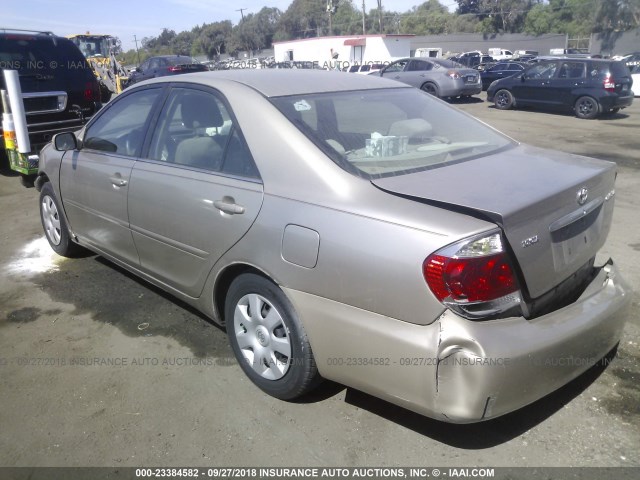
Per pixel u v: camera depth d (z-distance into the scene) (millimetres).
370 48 39500
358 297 2354
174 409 2875
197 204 3064
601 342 2611
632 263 4652
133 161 3637
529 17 72625
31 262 4898
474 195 2334
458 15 85500
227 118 3082
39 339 3590
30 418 2828
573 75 15156
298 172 2656
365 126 3018
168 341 3531
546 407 2826
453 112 3584
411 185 2467
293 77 3406
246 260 2803
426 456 2518
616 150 10086
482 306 2191
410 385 2281
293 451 2568
